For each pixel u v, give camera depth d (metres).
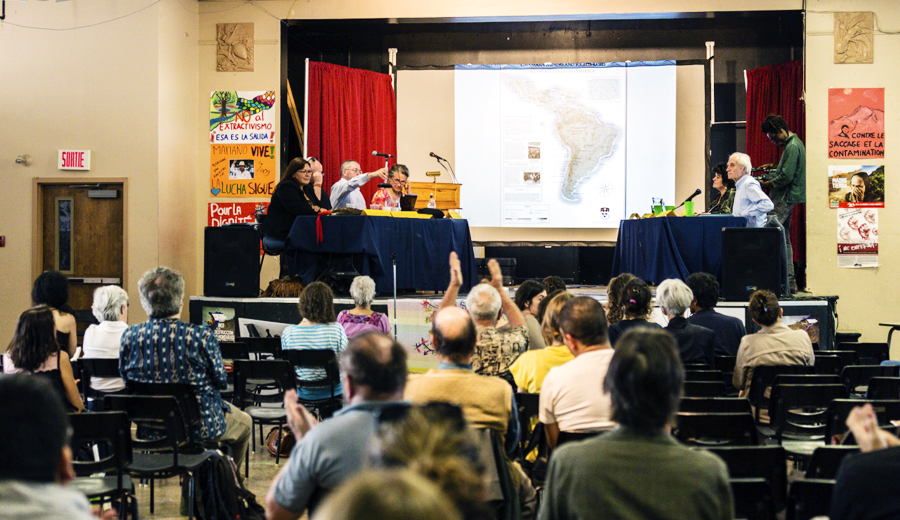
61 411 1.40
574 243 9.86
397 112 10.13
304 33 9.67
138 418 3.21
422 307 6.31
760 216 6.77
